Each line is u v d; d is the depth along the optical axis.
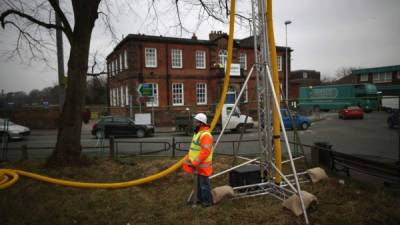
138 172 8.31
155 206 5.80
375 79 48.59
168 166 8.80
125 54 27.53
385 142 8.36
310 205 5.36
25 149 10.38
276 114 6.16
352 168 7.27
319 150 8.66
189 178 7.65
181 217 5.19
